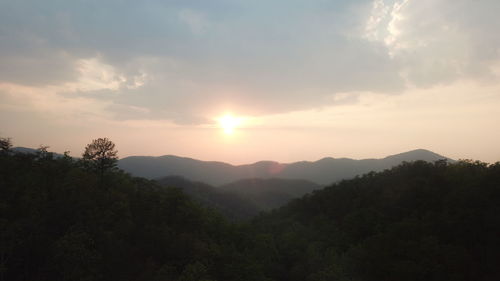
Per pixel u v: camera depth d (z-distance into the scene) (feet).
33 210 168.86
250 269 212.23
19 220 160.45
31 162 214.69
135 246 187.62
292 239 284.41
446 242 199.11
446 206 224.12
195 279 177.99
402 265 184.34
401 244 199.82
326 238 279.08
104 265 163.32
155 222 211.41
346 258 223.30
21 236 154.61
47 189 191.11
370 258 209.05
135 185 246.68
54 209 176.55
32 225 160.25
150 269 175.11
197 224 239.91
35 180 191.83
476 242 191.62
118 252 172.04
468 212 202.49
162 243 197.16
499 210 193.06
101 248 168.86
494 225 187.62
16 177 192.65
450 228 201.46
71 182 193.77
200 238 225.76
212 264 203.62
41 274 155.43
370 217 263.49
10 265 153.17
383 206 274.16
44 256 160.76
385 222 248.93
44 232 164.55
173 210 233.35
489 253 180.75
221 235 256.32
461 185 233.14
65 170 216.95
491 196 208.54
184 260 195.42
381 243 211.61
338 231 281.95
